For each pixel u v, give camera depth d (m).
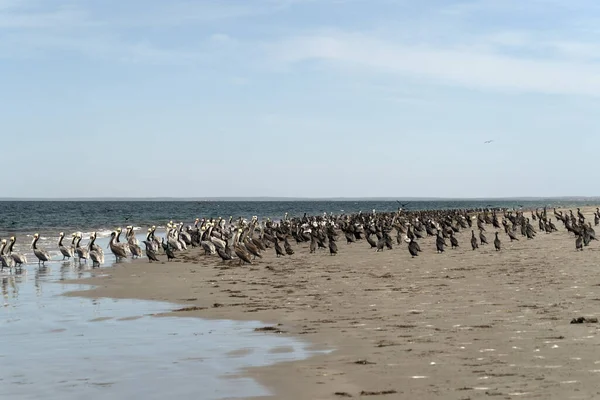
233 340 17.11
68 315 21.92
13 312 22.62
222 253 40.31
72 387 13.06
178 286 29.28
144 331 18.80
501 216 108.62
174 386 12.83
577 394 10.95
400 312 20.05
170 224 63.44
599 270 27.92
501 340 15.34
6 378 13.86
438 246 41.16
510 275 27.52
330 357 14.64
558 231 58.66
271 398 11.72
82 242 62.41
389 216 94.88
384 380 12.52
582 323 16.92
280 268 35.66
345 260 38.72
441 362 13.63
